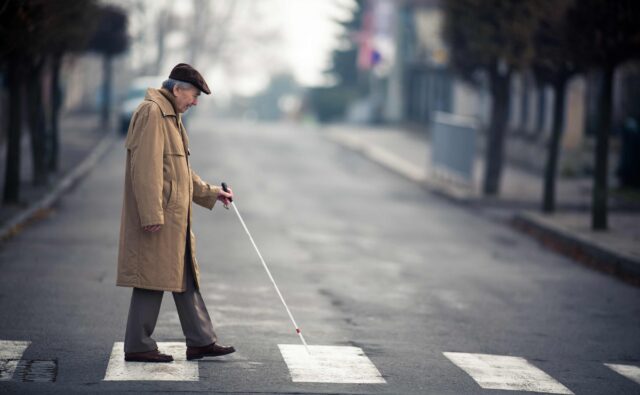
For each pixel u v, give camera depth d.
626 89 46.84
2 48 22.77
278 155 59.09
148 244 12.31
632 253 24.64
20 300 17.05
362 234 29.81
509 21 35.50
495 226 33.59
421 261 24.98
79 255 22.47
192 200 13.06
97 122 70.38
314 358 13.59
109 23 60.09
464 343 15.48
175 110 12.52
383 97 96.81
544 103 52.53
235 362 13.05
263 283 20.22
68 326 15.10
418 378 12.83
